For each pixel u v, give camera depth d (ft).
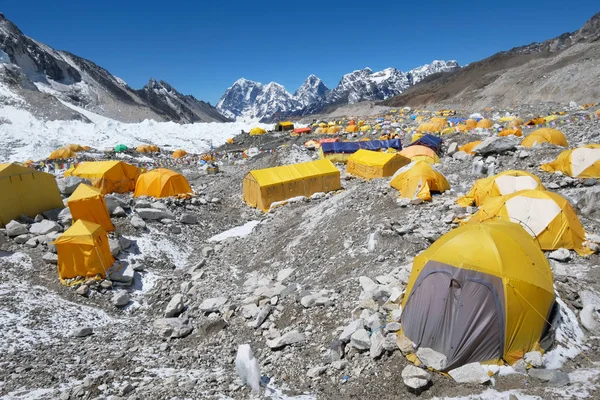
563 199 42.06
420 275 28.25
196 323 40.91
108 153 190.49
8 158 186.91
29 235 55.93
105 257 51.37
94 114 417.69
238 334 36.81
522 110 241.76
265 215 85.56
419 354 25.46
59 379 29.01
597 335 27.25
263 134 269.23
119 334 39.34
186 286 51.24
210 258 65.05
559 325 27.04
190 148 255.70
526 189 45.11
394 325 28.76
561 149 74.33
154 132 290.35
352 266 45.73
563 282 32.78
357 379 25.88
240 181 124.36
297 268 52.70
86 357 33.27
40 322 38.88
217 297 46.29
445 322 25.64
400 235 47.80
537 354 24.11
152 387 26.96
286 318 36.96
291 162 141.18
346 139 194.39
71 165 142.92
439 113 293.23
